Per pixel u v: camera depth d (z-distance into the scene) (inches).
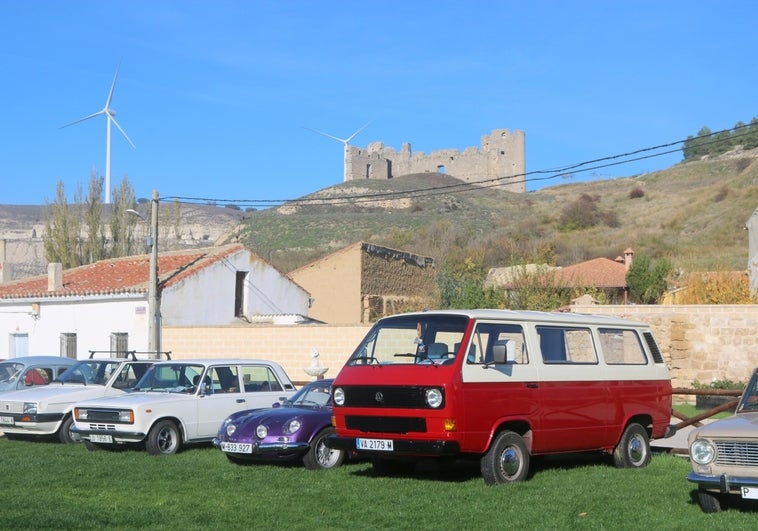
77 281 1389.0
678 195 3949.3
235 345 1106.1
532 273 1496.1
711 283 1432.1
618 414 524.4
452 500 422.9
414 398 450.9
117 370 743.1
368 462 580.4
